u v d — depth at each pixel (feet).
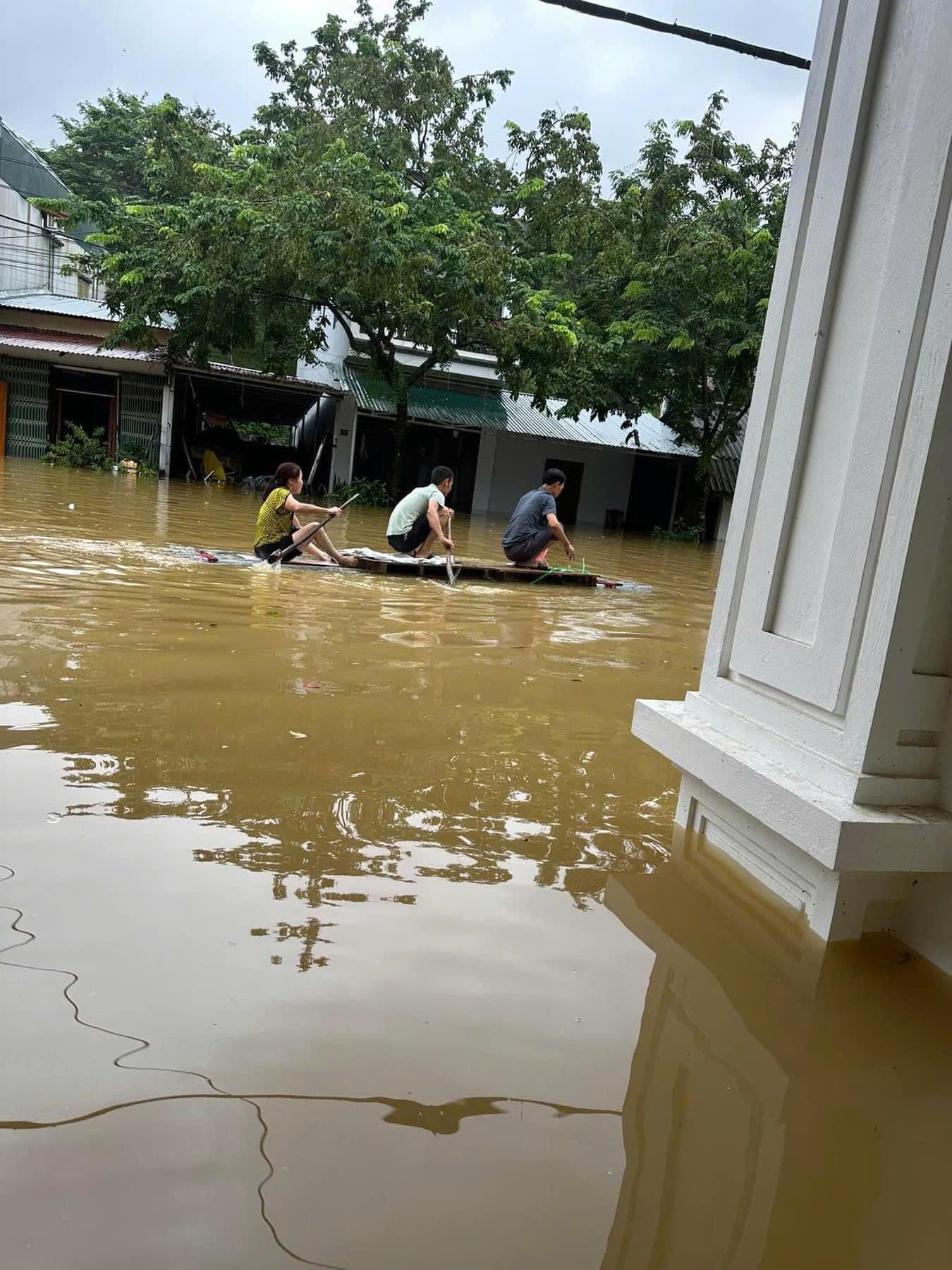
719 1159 4.49
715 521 75.25
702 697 8.72
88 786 8.18
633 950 6.42
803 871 7.10
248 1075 4.66
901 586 6.30
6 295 68.39
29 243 71.26
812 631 7.34
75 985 5.25
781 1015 5.85
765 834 7.61
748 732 7.90
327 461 75.61
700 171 64.64
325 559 27.50
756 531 8.07
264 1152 4.17
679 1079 5.07
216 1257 3.59
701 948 6.57
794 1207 4.24
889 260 6.68
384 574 26.94
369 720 11.23
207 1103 4.43
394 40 64.75
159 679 12.10
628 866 7.82
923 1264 4.00
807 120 7.84
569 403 65.82
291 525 26.76
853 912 6.82
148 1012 5.08
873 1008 6.02
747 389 65.00
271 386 68.69
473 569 28.32
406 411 65.72
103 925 5.92
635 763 10.62
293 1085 4.63
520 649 17.10
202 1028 4.99
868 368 6.81
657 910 7.06
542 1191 4.13
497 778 9.61
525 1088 4.82
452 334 62.28
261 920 6.21
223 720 10.58
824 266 7.47
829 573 7.02
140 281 56.65
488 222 61.31
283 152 59.00
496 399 76.07
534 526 30.22
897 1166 4.60
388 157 63.16
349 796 8.63
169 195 72.02
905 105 6.81
